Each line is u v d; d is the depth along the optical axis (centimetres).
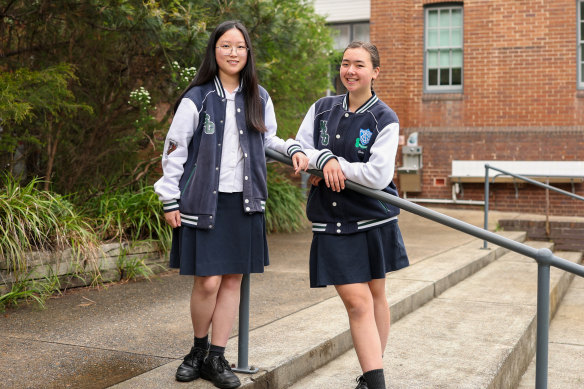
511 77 1167
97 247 479
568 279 712
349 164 270
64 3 516
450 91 1215
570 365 450
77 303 425
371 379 270
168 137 274
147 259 525
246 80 281
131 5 518
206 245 271
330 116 289
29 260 432
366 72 277
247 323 291
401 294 471
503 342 394
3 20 550
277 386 301
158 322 380
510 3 1161
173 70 572
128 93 629
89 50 589
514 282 595
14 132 570
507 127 1169
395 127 273
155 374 285
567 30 1134
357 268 275
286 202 822
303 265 589
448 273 564
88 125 625
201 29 546
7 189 468
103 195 567
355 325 277
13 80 488
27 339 343
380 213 275
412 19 1221
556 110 1145
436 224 945
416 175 1201
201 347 283
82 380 280
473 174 1188
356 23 1318
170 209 272
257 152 281
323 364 347
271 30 609
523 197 1166
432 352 372
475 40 1184
